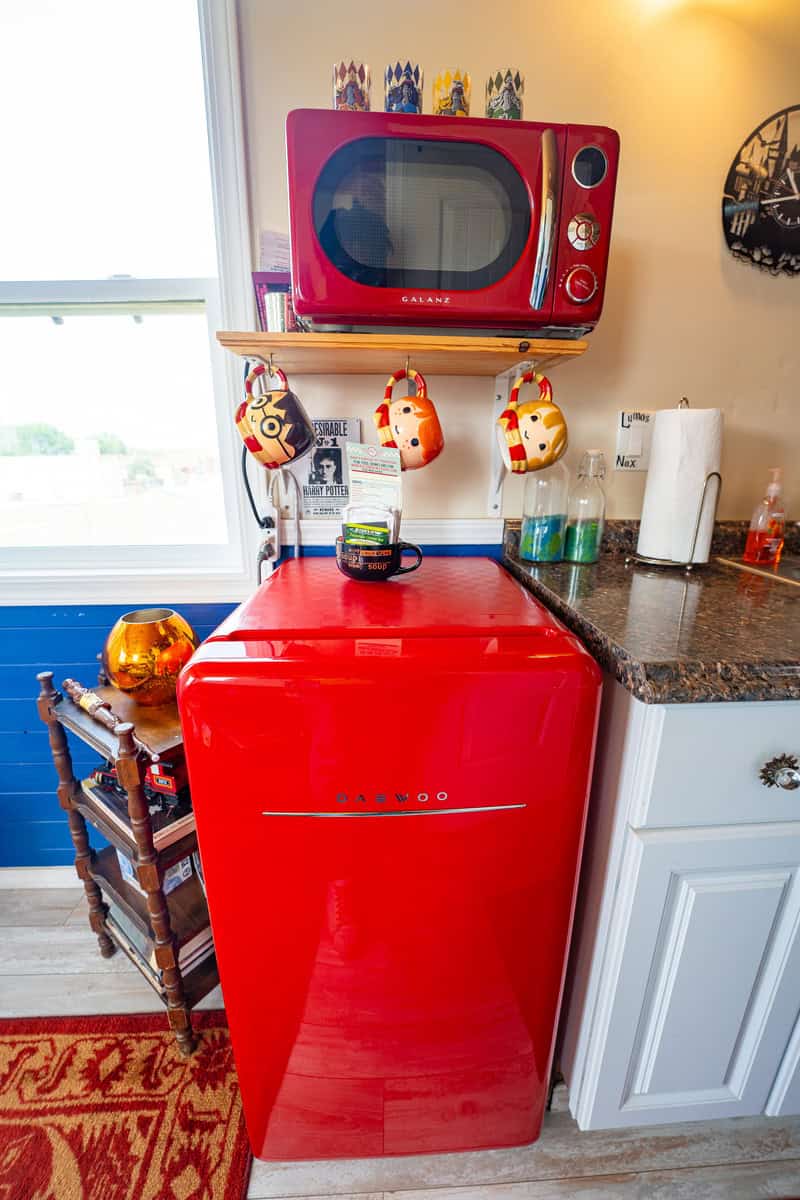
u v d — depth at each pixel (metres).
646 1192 0.88
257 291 1.05
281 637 0.69
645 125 1.08
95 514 1.38
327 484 1.23
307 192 0.76
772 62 1.07
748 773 0.68
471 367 1.10
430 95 1.04
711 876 0.74
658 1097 0.87
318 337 0.85
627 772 0.71
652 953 0.77
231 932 0.73
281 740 0.63
